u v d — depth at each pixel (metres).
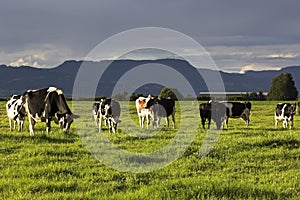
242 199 8.95
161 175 11.85
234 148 15.64
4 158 13.42
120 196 9.23
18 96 25.27
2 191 9.73
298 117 40.84
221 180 10.70
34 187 10.04
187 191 9.20
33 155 13.90
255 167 12.99
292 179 11.27
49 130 20.19
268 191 9.59
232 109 29.05
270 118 39.03
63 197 9.17
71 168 12.30
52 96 20.05
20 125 23.52
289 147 15.91
